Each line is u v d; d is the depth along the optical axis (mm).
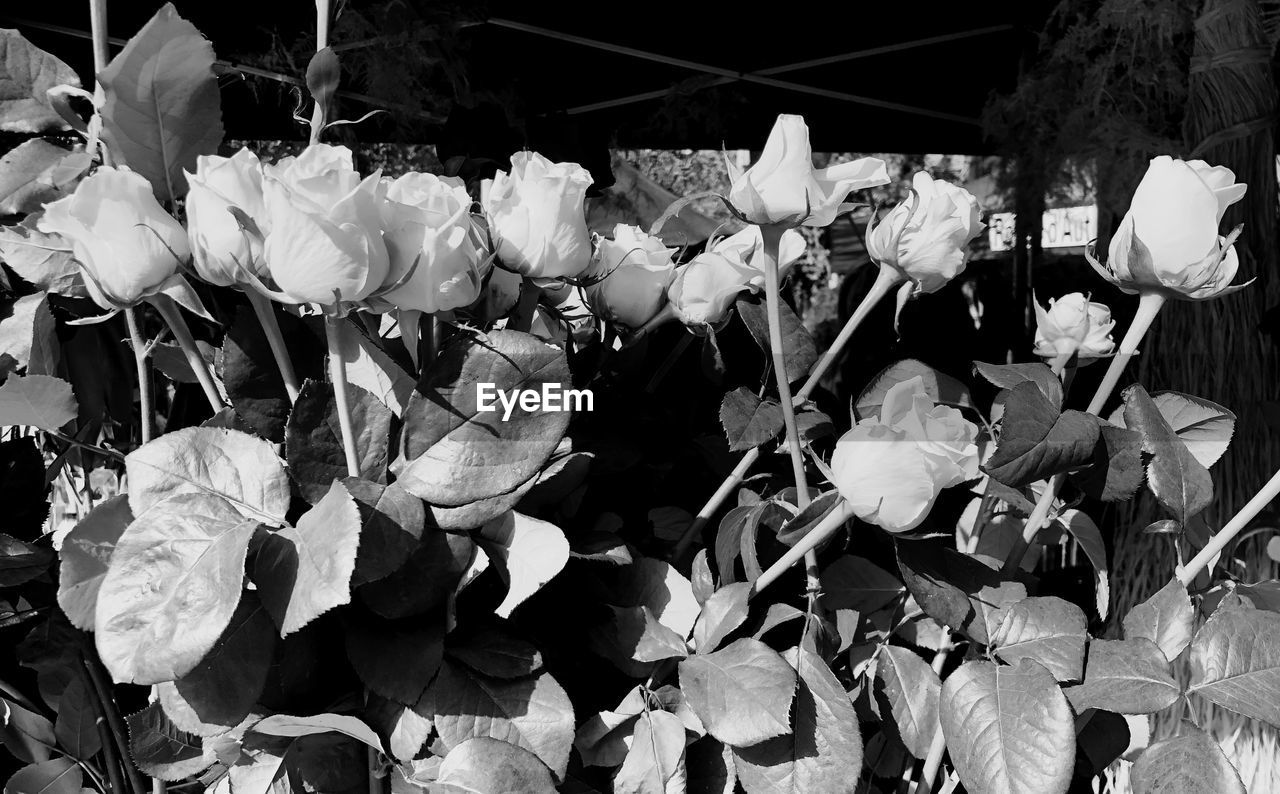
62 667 513
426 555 420
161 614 356
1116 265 478
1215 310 1075
